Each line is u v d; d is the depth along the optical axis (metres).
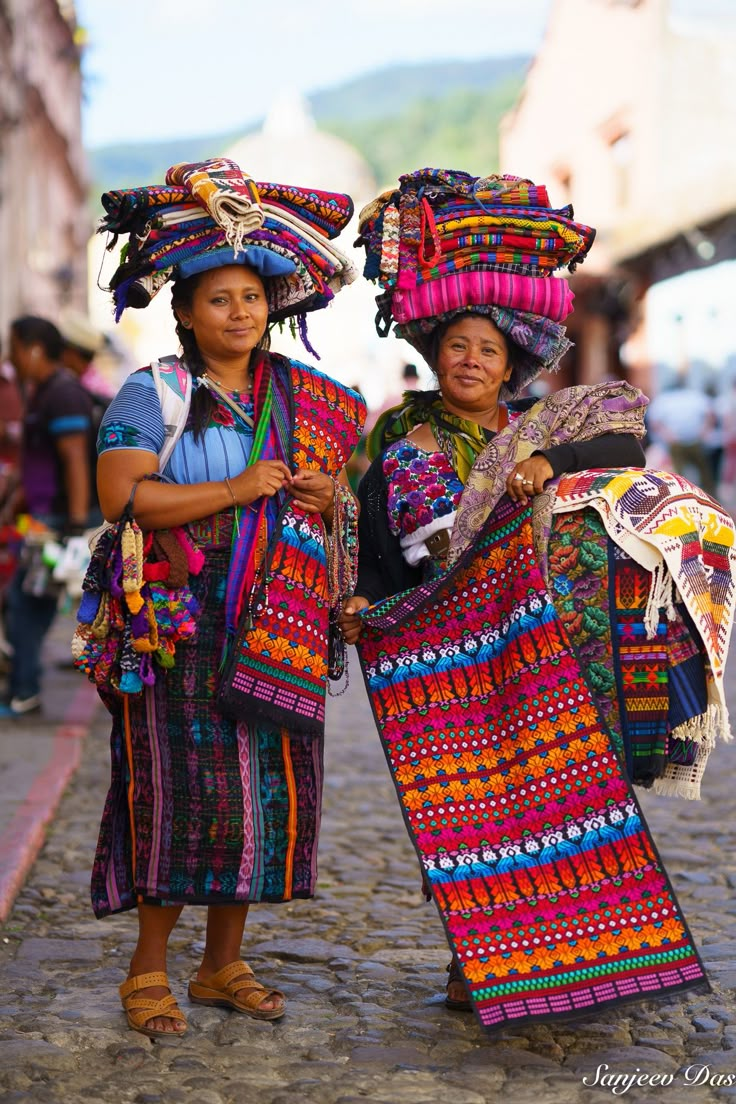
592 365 25.41
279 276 3.33
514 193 3.37
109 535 3.18
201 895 3.16
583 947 3.06
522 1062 3.04
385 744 3.30
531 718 3.20
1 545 7.56
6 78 20.59
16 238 21.33
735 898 4.25
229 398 3.29
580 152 28.05
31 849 4.78
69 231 30.38
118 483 3.14
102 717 7.42
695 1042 3.15
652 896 3.07
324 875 4.63
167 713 3.19
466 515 3.30
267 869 3.21
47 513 7.14
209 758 3.18
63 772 5.92
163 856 3.17
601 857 3.11
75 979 3.62
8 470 8.38
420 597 3.27
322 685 3.29
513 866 3.15
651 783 3.33
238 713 3.14
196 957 3.81
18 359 7.04
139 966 3.29
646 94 24.50
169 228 3.16
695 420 17.33
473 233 3.32
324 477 3.27
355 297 28.11
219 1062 3.05
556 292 3.36
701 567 3.23
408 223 3.33
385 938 3.96
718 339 19.78
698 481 17.48
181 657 3.18
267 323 3.45
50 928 4.07
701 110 24.06
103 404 7.78
